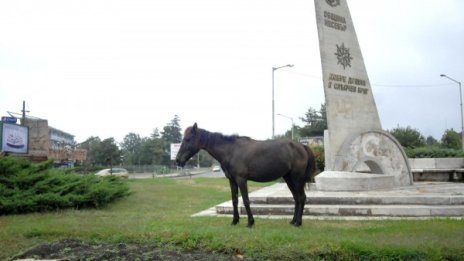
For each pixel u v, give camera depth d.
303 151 9.90
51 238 8.48
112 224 9.57
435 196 11.61
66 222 10.16
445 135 53.81
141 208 14.59
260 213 11.85
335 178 13.92
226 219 10.80
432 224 8.89
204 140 9.80
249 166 9.48
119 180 17.20
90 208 14.16
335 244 6.87
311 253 6.71
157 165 79.31
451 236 7.46
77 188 13.98
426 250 6.55
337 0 16.62
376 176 14.32
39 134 37.66
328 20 16.16
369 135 16.30
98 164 60.16
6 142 24.88
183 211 13.55
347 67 16.36
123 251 7.16
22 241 8.35
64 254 7.14
